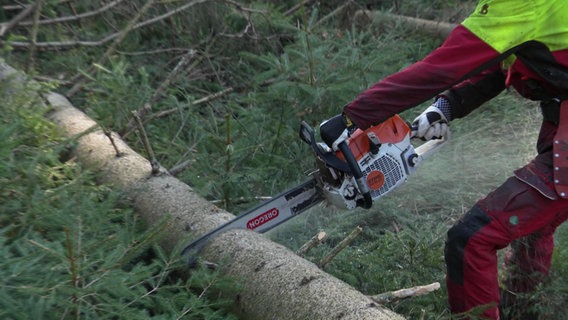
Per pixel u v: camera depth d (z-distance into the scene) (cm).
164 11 1043
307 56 792
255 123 759
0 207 494
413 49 1057
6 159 537
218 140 738
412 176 729
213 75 1002
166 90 858
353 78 782
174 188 591
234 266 486
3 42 779
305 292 441
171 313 451
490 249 475
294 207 527
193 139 804
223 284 466
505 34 433
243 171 688
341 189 498
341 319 415
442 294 552
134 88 802
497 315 493
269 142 750
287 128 764
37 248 429
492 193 479
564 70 447
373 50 929
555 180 450
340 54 815
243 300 469
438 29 1123
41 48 889
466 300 489
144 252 534
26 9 890
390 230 670
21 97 609
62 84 848
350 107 462
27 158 553
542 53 445
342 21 1197
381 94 454
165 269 471
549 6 433
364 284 559
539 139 486
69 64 885
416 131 524
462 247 477
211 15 1039
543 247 531
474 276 478
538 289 533
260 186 716
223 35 1007
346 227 661
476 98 530
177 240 540
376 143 495
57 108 718
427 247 587
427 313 513
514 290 551
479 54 439
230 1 991
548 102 470
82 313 420
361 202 508
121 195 597
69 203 471
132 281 428
